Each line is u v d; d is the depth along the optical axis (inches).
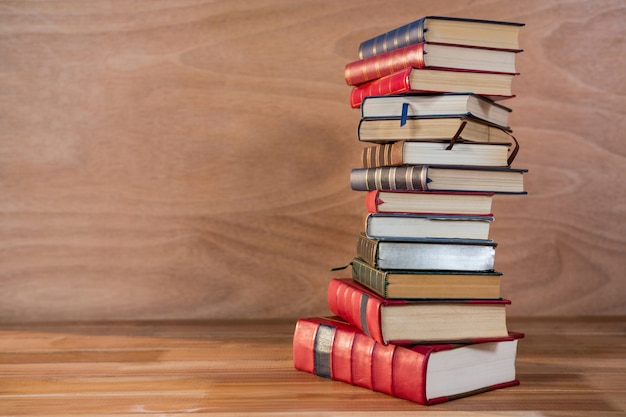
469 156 53.4
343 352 54.4
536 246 79.3
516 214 79.0
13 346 66.2
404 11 78.4
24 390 53.1
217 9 77.5
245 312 78.5
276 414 47.8
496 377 53.5
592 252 79.7
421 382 49.3
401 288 51.4
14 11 76.2
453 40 53.0
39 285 77.3
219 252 78.1
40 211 77.0
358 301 53.4
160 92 77.3
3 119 76.3
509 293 79.5
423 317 51.1
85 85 76.7
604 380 55.7
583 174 79.4
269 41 77.8
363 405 49.6
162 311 78.0
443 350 50.3
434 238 52.9
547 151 79.1
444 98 52.7
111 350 64.7
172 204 77.7
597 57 79.3
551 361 61.1
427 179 51.7
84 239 77.3
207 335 70.5
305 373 57.3
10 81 76.3
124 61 77.0
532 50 78.7
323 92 78.2
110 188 77.3
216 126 77.7
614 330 72.8
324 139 78.3
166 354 63.4
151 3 77.0
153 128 77.3
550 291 79.5
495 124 55.2
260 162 78.0
